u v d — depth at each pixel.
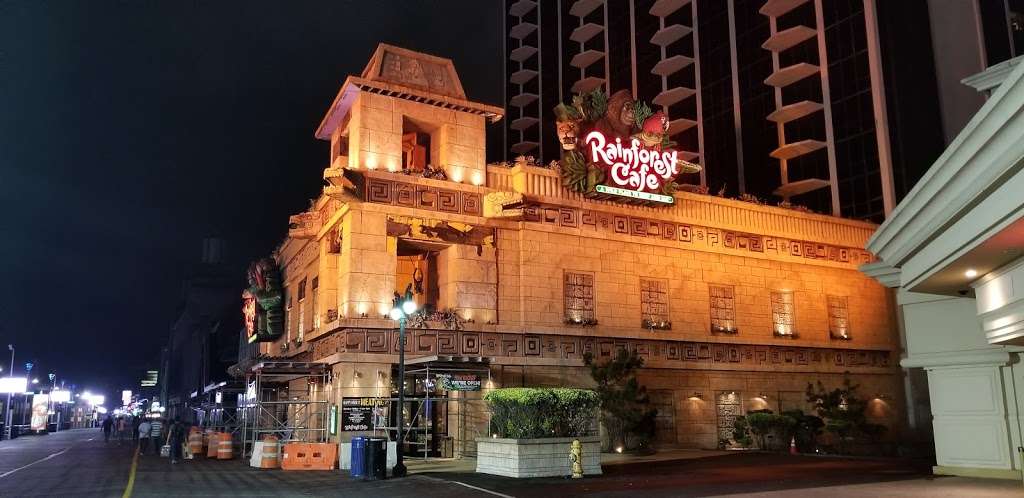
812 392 36.03
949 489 15.70
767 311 36.47
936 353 19.16
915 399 39.47
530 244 30.84
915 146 48.75
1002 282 14.40
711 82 64.25
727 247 35.81
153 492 18.91
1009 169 9.91
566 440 20.95
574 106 32.25
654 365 32.81
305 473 24.06
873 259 40.41
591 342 31.48
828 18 53.97
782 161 55.78
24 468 27.47
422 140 33.78
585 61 80.75
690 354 33.88
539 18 91.56
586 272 31.84
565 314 31.00
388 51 30.55
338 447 25.81
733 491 16.58
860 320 39.28
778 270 37.28
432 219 29.12
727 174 60.78
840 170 51.19
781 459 26.28
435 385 29.81
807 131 54.34
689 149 65.12
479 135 31.28
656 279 33.59
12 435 60.31
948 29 49.91
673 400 33.09
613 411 29.02
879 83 49.38
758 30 60.22
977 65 47.69
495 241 30.19
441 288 30.20
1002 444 17.80
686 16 68.75
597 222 32.50
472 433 28.44
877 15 50.72
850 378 38.38
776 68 57.72
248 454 34.59
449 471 22.78
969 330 18.56
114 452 38.69
